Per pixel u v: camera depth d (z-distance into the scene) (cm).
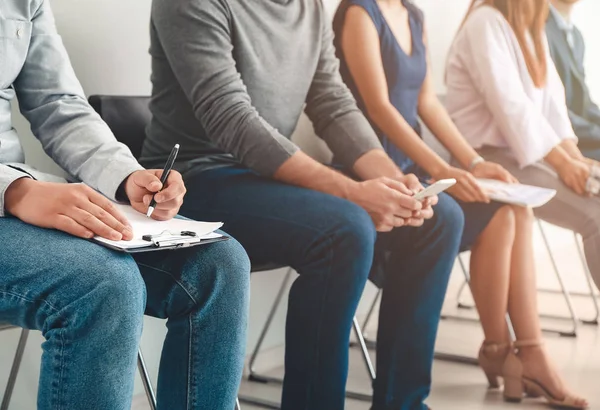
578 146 275
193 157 195
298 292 182
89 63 189
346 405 221
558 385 249
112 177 134
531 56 272
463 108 262
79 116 144
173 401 131
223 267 129
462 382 245
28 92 144
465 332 249
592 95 284
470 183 256
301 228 180
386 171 226
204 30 189
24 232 113
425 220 222
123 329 111
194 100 189
